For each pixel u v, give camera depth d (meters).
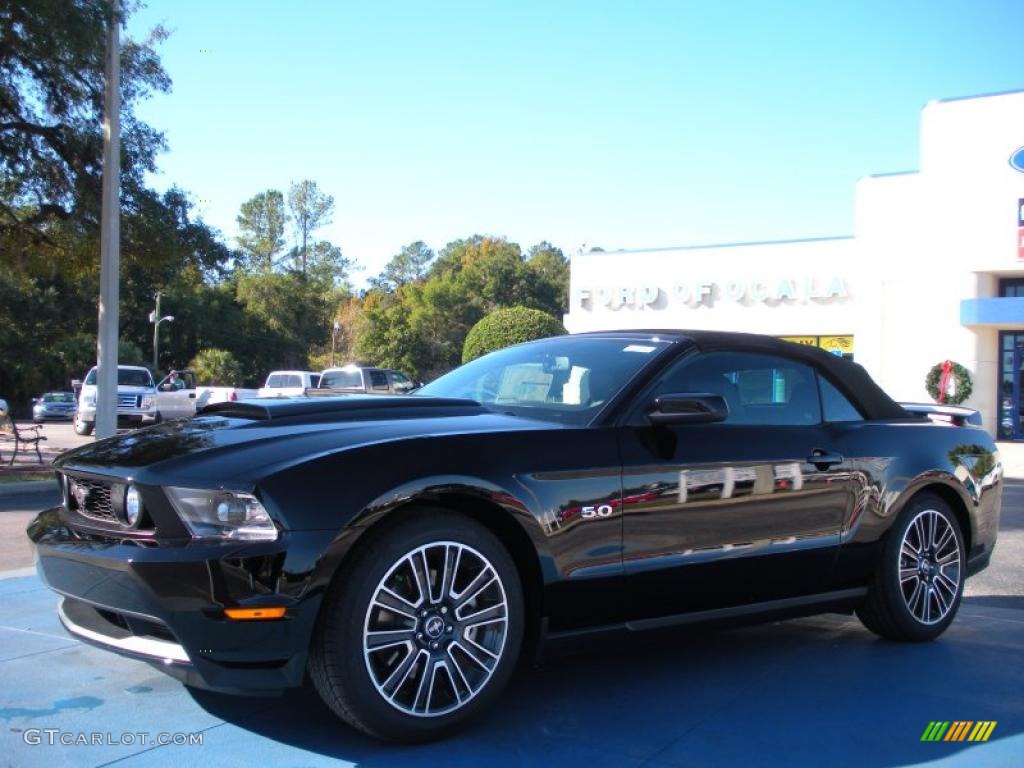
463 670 3.33
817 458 4.27
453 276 87.19
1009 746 3.39
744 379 4.33
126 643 3.16
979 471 5.11
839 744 3.38
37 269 17.94
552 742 3.32
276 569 2.95
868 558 4.52
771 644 4.73
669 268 28.61
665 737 3.40
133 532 3.15
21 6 12.92
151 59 16.84
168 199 17.25
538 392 4.18
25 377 46.84
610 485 3.61
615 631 3.69
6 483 12.16
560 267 99.00
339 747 3.22
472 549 3.31
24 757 3.10
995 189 23.52
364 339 59.72
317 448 3.23
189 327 64.94
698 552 3.84
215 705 3.60
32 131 15.55
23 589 5.52
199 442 3.39
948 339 24.31
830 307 26.23
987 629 5.18
